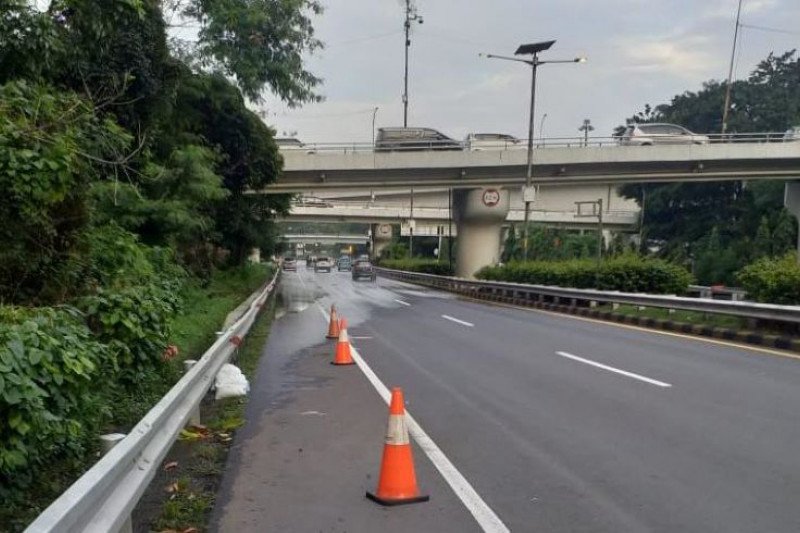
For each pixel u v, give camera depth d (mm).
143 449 4512
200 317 13109
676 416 7926
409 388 9922
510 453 6633
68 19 10297
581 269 25000
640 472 6004
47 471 4934
